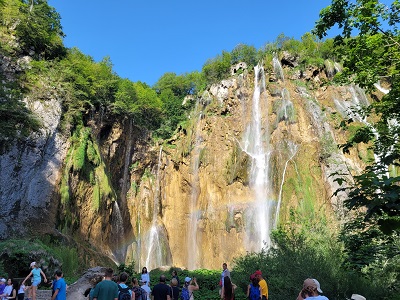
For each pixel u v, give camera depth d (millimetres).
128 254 40125
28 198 29234
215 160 45562
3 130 22688
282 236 15070
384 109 11891
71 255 25906
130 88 49594
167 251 43812
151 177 47562
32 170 30234
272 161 43406
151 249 42906
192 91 69000
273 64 50188
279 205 40844
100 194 36625
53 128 33219
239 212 41844
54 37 41531
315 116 44938
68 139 34625
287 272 12328
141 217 44062
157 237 44062
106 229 37281
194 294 16078
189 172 46781
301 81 48812
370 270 11102
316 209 38094
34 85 34219
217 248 41281
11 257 18062
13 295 12289
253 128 46844
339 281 11266
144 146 48125
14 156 29219
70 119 35438
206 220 42969
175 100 60406
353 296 5383
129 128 46094
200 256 42031
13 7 37781
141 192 45750
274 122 45938
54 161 32312
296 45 54031
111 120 43344
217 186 44250
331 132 43250
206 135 47562
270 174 42969
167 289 8797
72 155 34156
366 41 11344
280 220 39812
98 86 41219
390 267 11195
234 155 45094
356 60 12109
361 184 5578
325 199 38344
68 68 38625
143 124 50312
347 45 12328
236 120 48062
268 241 39531
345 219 14969
